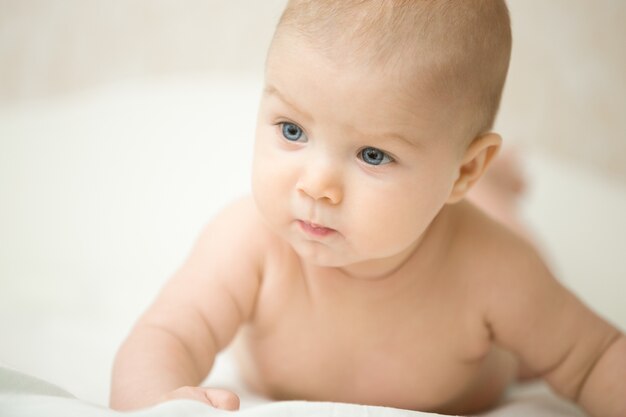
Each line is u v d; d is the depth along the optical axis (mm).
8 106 2291
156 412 730
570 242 1683
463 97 908
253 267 1057
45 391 797
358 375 1069
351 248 914
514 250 1067
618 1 2270
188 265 1069
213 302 1028
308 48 855
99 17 2301
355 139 866
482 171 1010
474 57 904
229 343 1066
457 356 1070
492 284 1054
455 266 1055
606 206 1801
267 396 1117
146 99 1960
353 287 1037
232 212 1109
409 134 873
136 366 941
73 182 1719
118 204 1670
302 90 855
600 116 2299
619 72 2285
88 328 1321
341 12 859
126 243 1571
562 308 1064
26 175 1720
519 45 2295
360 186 882
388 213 893
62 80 2312
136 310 1395
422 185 908
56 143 1820
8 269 1448
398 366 1062
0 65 2283
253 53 2324
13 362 1201
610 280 1579
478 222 1086
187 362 981
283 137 902
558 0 2285
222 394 819
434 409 1090
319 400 1087
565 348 1070
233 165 1788
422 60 862
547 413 1080
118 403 913
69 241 1556
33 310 1350
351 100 844
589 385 1071
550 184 1851
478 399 1136
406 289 1041
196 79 2277
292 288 1052
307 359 1067
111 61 2320
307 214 893
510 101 2312
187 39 2324
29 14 2281
